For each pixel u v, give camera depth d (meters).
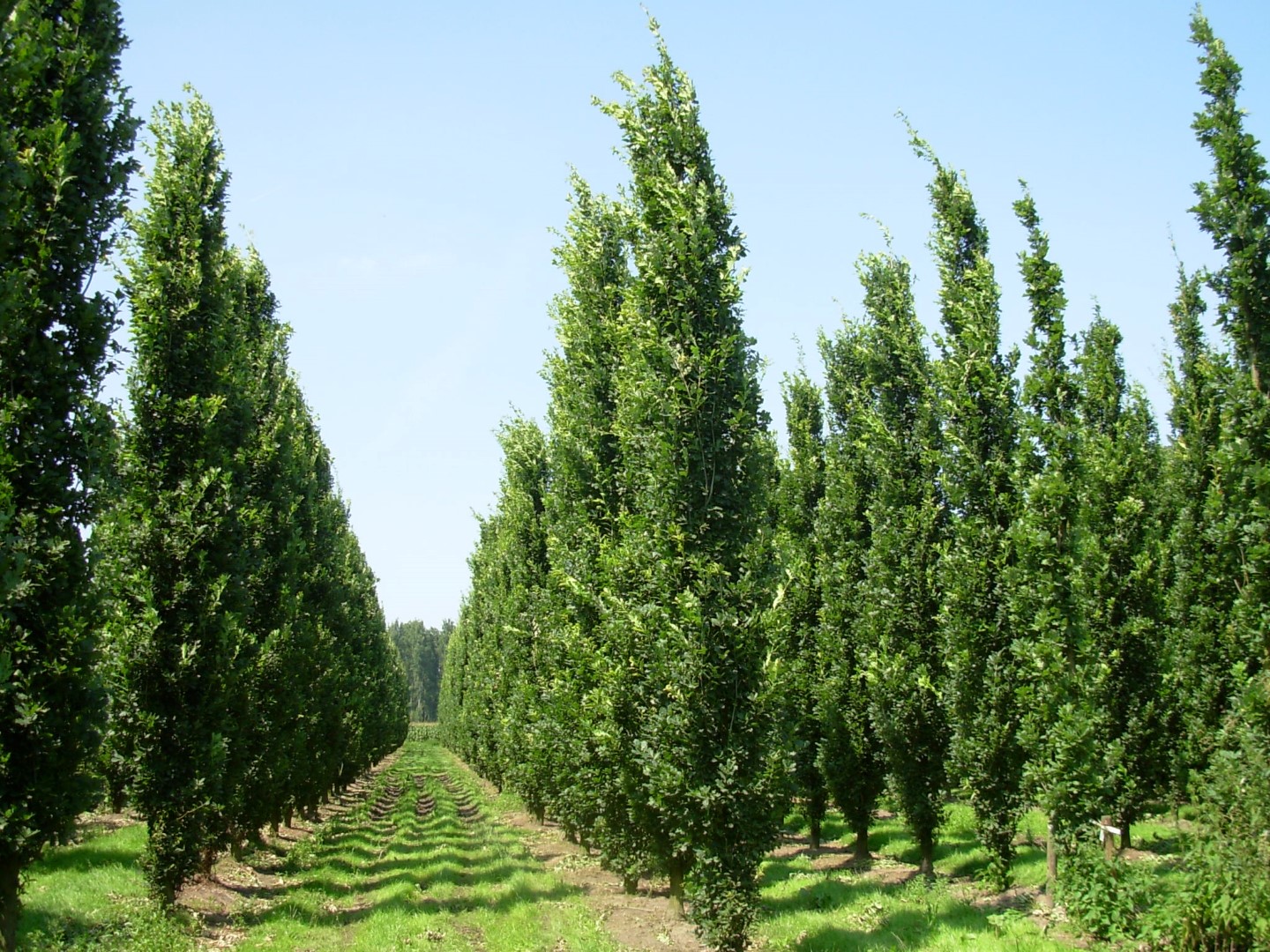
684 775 10.95
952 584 14.91
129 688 14.34
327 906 16.53
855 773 18.75
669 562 11.71
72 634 10.43
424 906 16.14
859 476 20.25
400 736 68.31
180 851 14.13
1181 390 19.66
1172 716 15.76
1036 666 12.98
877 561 17.23
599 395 18.88
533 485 26.78
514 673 27.30
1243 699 9.85
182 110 16.81
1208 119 11.71
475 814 34.53
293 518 22.95
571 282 19.83
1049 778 12.48
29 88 11.31
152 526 14.98
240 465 17.25
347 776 37.84
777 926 13.30
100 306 11.52
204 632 15.09
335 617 30.19
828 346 22.31
